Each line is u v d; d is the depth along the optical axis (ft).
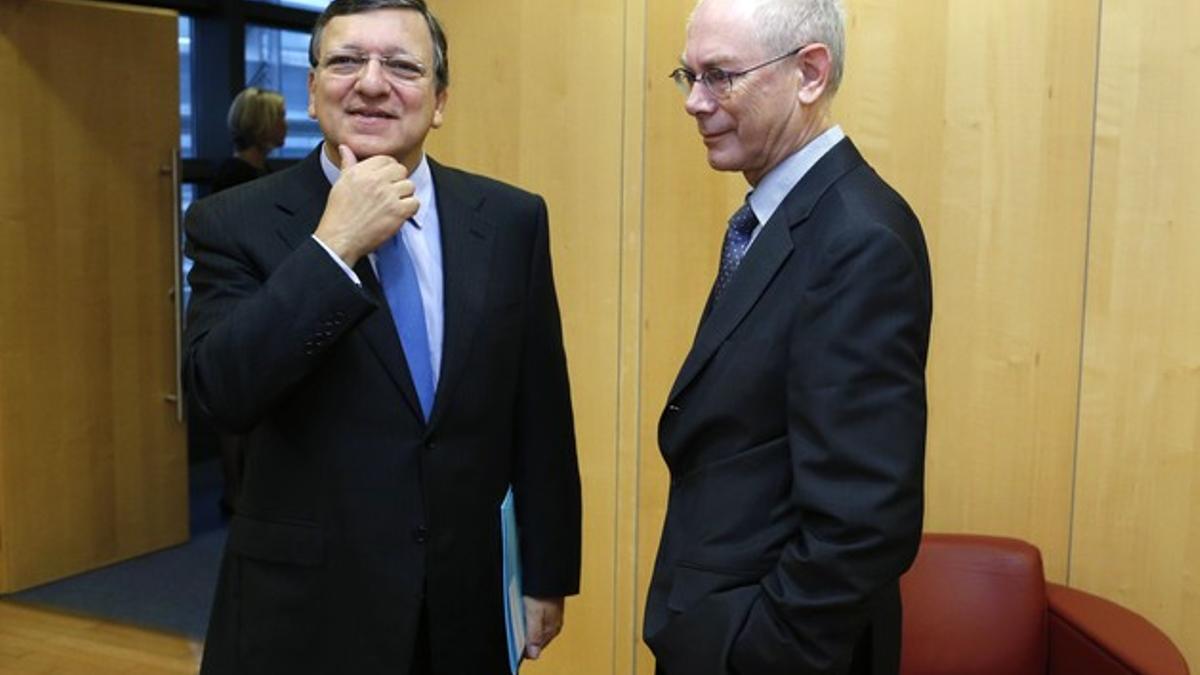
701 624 5.20
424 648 6.02
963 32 8.53
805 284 5.05
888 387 4.83
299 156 20.44
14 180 14.28
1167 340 8.21
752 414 5.21
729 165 5.50
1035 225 8.48
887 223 4.98
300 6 20.20
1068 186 8.38
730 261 5.71
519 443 6.61
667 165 9.44
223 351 5.43
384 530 5.80
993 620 8.16
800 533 5.01
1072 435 8.55
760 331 5.20
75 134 14.92
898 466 4.77
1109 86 8.20
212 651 6.16
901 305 4.87
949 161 8.65
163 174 16.10
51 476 14.93
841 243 4.92
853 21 8.78
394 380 5.80
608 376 9.84
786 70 5.24
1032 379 8.61
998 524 8.80
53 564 14.98
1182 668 7.28
